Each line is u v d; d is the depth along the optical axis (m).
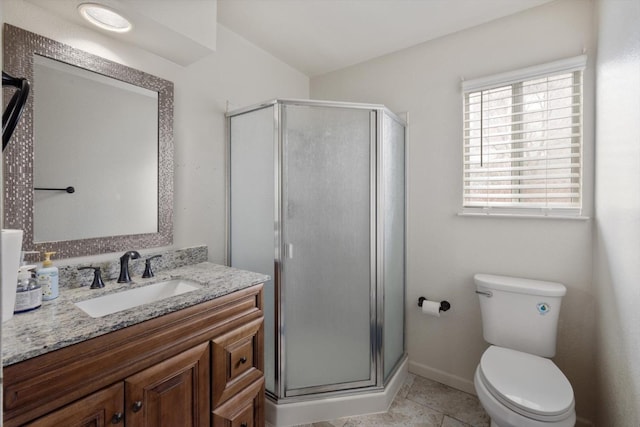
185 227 1.86
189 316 1.21
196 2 1.58
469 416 1.85
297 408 1.76
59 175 1.37
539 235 1.85
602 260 1.53
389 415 1.85
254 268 1.92
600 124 1.57
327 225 1.83
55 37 1.36
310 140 1.81
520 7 1.85
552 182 1.85
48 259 1.28
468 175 2.09
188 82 1.86
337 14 1.91
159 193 1.71
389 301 2.03
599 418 1.59
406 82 2.29
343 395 1.83
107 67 1.50
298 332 1.80
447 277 2.15
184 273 1.64
